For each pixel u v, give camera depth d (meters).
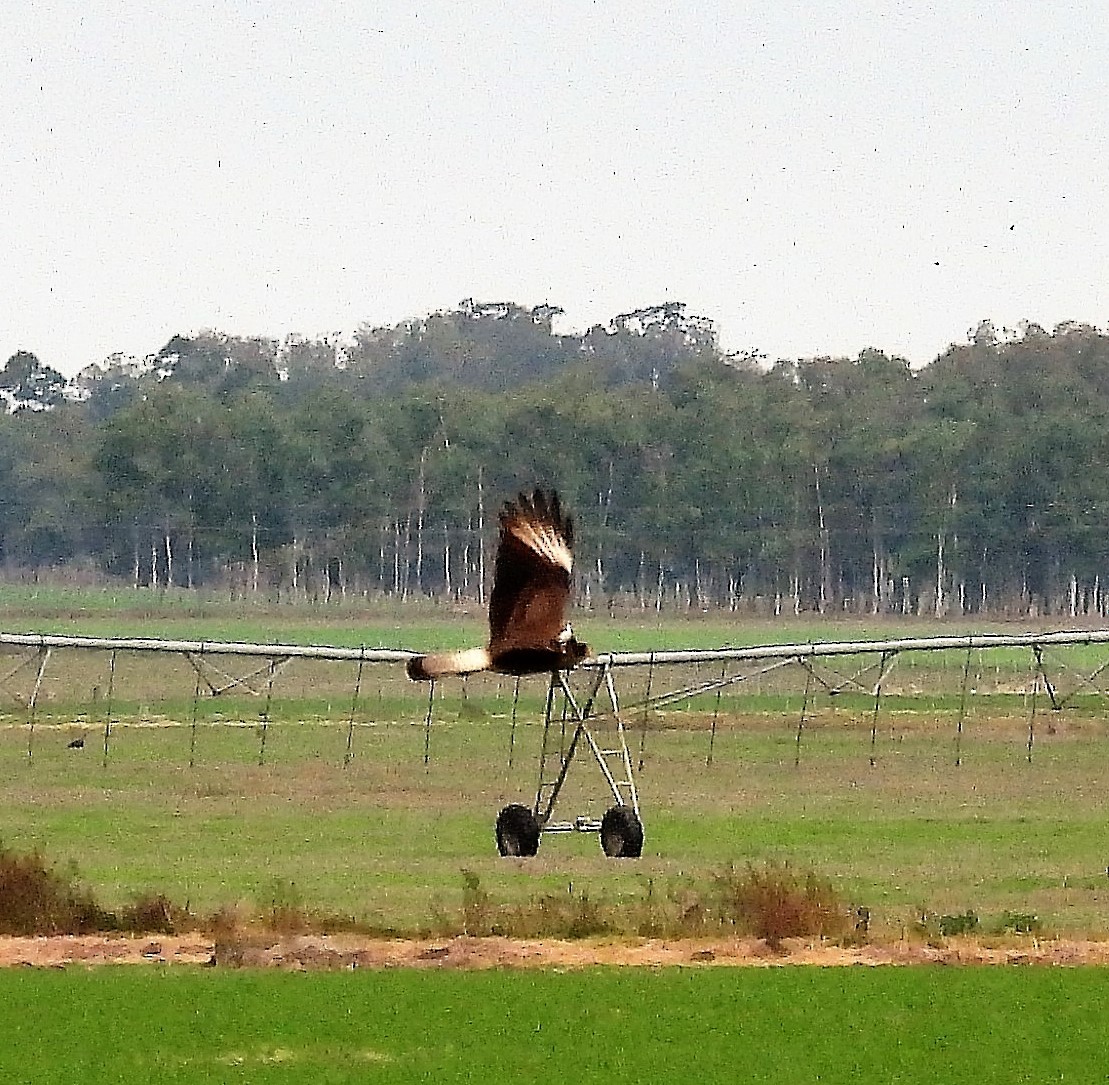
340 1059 80.38
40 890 112.38
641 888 126.38
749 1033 85.50
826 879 127.50
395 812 167.00
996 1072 78.69
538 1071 78.25
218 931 109.00
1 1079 76.62
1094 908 122.06
